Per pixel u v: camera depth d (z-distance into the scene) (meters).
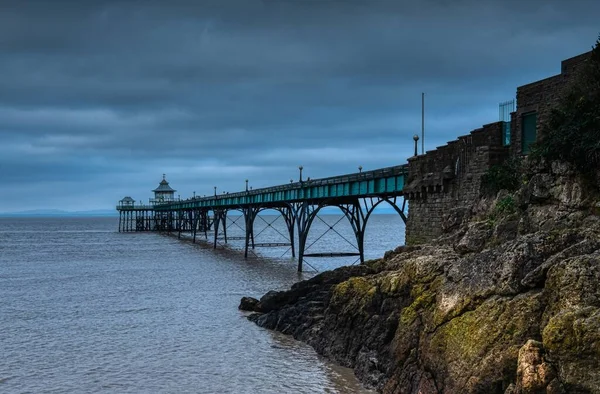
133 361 29.47
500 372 17.59
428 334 21.44
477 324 19.19
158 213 197.00
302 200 66.00
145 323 38.06
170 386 25.69
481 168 31.39
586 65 25.45
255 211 85.25
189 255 89.00
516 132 30.61
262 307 39.19
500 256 20.16
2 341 33.66
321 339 30.98
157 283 56.34
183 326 37.00
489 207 29.42
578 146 22.72
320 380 26.02
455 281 21.52
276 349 31.27
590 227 20.19
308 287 38.12
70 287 54.69
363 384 25.22
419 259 25.80
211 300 46.22
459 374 18.84
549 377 15.62
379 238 143.38
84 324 38.00
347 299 29.98
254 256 85.00
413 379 21.75
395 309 26.34
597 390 14.84
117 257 87.25
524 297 18.42
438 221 35.44
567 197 23.19
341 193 54.16
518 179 28.70
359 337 28.00
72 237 156.12
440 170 35.44
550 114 26.39
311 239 140.88
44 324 38.16
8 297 49.12
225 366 28.42
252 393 24.62
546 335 16.00
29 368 28.42
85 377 27.02
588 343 15.27
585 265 16.98
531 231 23.91
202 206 119.94
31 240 141.88
